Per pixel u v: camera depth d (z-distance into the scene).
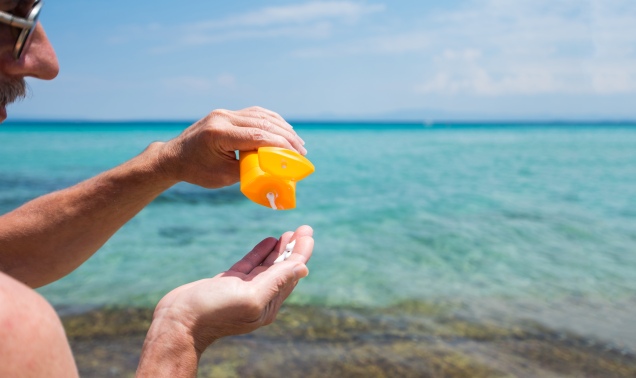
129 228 8.65
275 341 4.04
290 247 1.33
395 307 4.95
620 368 3.76
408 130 104.19
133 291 5.35
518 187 14.58
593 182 15.82
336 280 5.77
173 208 10.66
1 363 0.57
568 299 5.28
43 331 0.62
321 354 3.84
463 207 10.98
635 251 7.27
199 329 1.06
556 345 4.14
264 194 1.31
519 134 72.94
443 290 5.50
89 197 1.41
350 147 38.03
